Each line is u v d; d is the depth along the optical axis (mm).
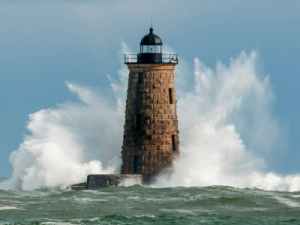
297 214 154000
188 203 165125
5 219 145750
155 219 147000
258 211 156750
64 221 144625
